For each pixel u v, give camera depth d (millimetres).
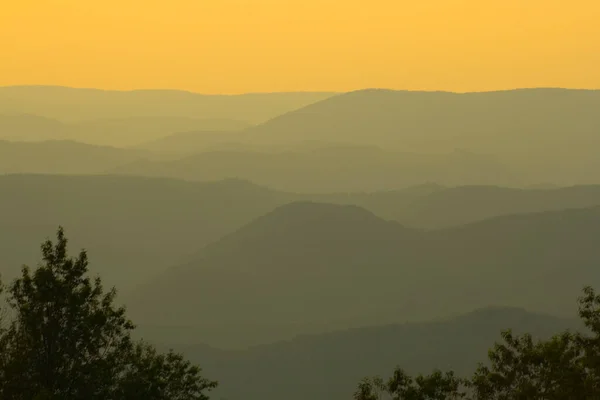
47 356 164125
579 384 157250
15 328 164625
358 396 165875
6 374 157625
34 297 163625
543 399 158250
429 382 163625
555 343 162250
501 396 162125
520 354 165875
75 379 163875
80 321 165375
